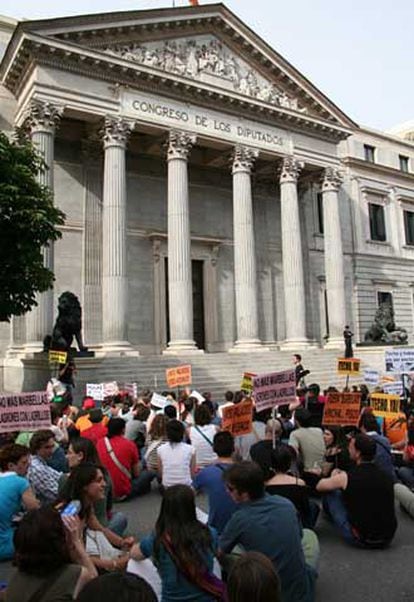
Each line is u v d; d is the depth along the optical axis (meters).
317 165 38.47
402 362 19.34
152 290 35.62
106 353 28.00
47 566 3.80
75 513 4.78
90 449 7.86
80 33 28.69
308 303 42.38
